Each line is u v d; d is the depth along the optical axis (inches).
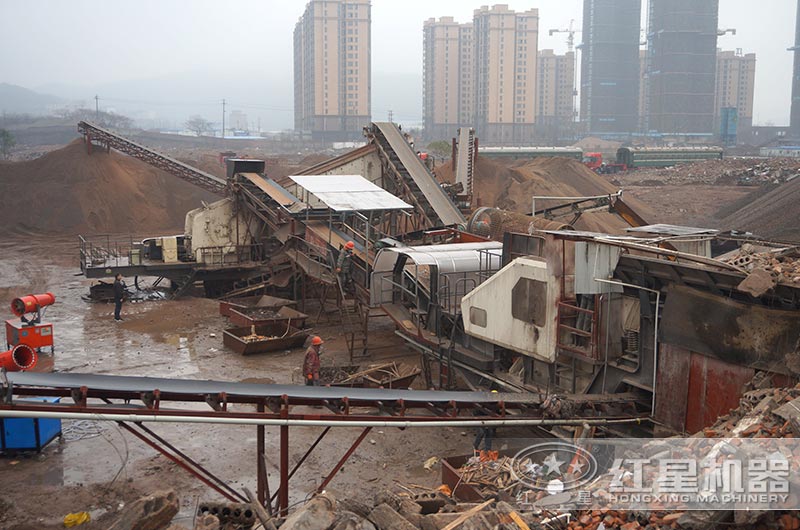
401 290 839.1
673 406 497.7
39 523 465.1
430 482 541.3
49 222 2116.1
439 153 3671.3
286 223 1114.7
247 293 1223.5
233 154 3243.1
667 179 3590.1
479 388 682.2
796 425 339.0
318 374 679.7
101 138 2233.0
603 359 549.0
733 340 455.8
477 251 780.0
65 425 645.3
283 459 423.5
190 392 411.2
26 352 618.5
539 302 593.3
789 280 427.5
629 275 541.0
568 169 2783.0
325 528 310.5
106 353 890.7
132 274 1217.4
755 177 3319.4
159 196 2409.0
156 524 378.6
